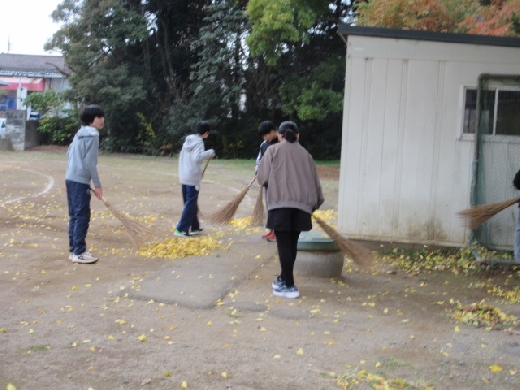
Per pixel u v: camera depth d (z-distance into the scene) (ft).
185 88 97.60
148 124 95.09
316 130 95.40
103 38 92.22
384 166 27.86
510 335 18.10
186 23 98.22
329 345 16.84
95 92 90.89
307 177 21.34
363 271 25.46
